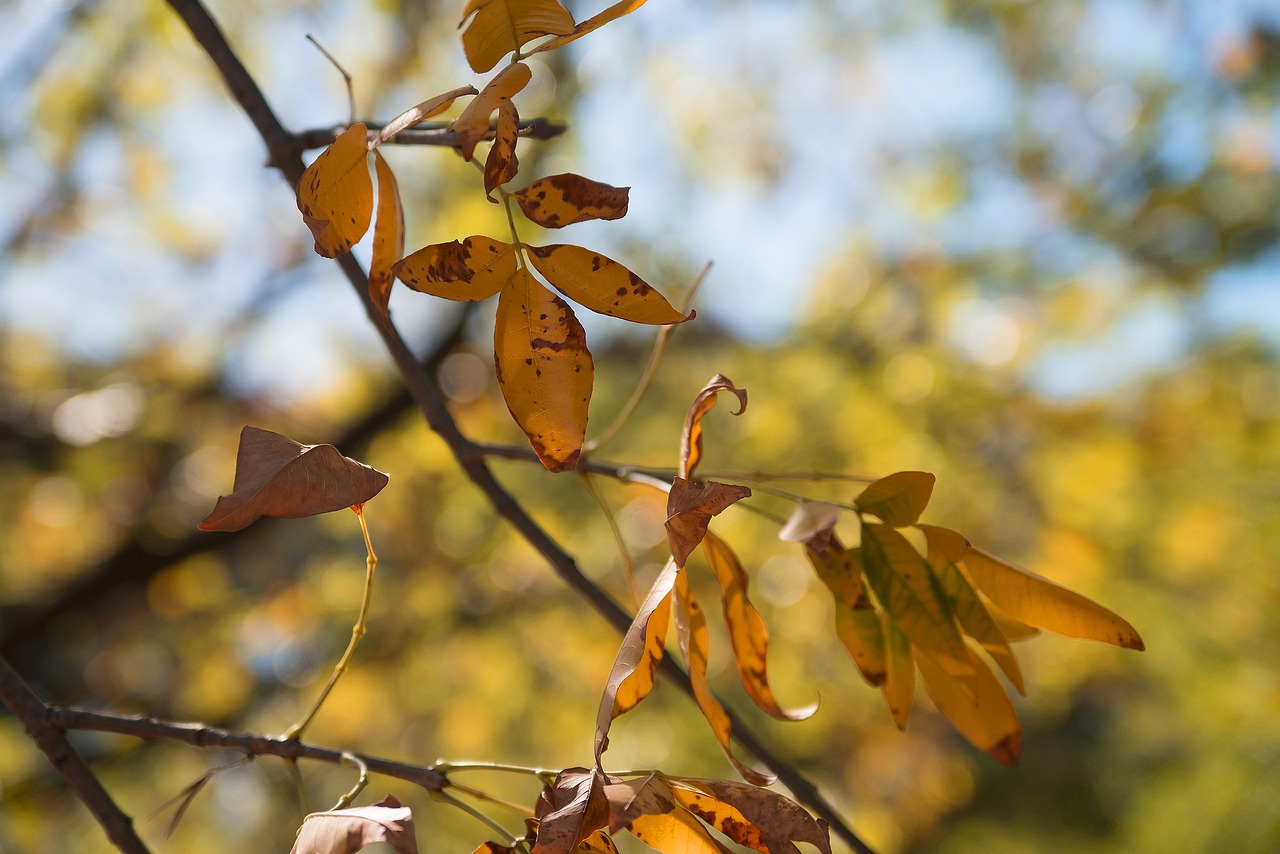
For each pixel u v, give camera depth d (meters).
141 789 3.50
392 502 3.51
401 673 3.63
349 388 3.68
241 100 0.90
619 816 0.70
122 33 3.09
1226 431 3.69
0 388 3.51
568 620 3.48
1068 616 0.79
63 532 3.55
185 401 3.57
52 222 3.33
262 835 3.53
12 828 3.04
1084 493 3.49
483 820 0.75
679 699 3.31
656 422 3.58
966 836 5.31
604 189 0.71
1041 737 5.71
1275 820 2.86
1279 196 3.64
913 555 0.79
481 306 3.29
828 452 3.38
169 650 3.91
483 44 0.71
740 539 3.21
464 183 3.01
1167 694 3.47
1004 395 3.70
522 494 3.40
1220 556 3.36
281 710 3.62
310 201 0.71
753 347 3.79
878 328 3.82
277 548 3.96
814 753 3.63
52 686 4.23
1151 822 3.21
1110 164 3.85
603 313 0.72
